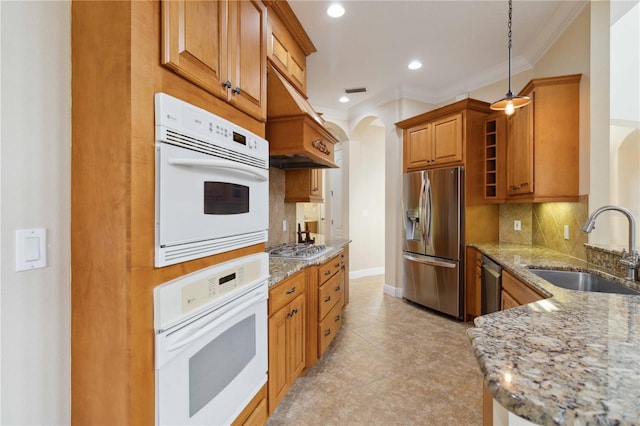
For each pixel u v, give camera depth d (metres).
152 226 0.90
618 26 2.38
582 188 2.40
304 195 3.23
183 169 0.99
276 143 2.32
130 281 0.85
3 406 0.81
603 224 2.27
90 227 0.89
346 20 2.69
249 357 1.43
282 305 1.84
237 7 1.32
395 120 4.27
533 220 3.24
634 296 1.30
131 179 0.84
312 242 3.35
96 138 0.88
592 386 0.60
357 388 2.14
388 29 2.83
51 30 0.87
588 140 2.32
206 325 1.09
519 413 0.57
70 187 0.91
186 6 1.01
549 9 2.53
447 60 3.45
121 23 0.85
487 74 3.75
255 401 1.50
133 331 0.86
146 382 0.89
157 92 0.92
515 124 2.90
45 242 0.87
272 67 2.32
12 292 0.82
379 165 5.77
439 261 3.55
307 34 2.88
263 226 1.53
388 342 2.88
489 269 2.82
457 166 3.42
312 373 2.34
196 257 1.06
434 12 2.58
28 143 0.84
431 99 4.41
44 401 0.87
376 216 5.76
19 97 0.82
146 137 0.88
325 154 2.77
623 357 0.72
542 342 0.81
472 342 0.83
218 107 1.21
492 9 2.54
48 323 0.88
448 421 1.81
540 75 3.12
